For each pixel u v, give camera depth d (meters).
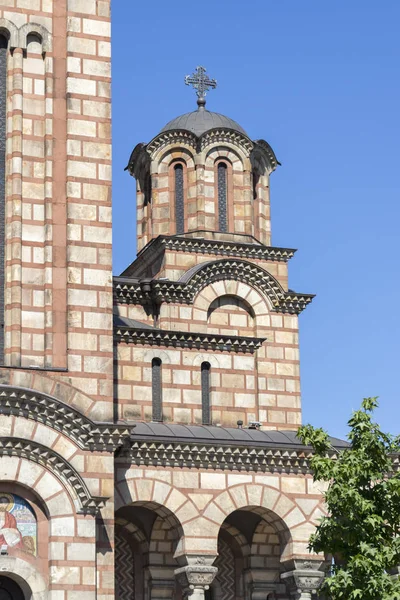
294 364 75.50
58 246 55.81
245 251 77.69
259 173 80.94
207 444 57.94
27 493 52.47
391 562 49.72
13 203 55.66
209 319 74.94
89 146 57.38
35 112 57.19
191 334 69.56
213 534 57.53
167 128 81.44
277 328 75.81
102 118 57.97
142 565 63.00
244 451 58.62
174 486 57.47
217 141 79.12
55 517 52.19
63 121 57.38
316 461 51.25
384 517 51.09
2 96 57.53
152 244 77.19
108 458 53.56
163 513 57.69
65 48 58.28
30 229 55.69
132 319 73.94
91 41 58.72
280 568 64.69
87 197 56.72
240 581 64.75
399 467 59.19
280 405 74.31
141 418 67.69
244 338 70.81
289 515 59.03
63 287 55.34
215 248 77.12
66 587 51.56
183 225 78.62
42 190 56.34
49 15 58.50
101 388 54.66
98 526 53.16
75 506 52.53
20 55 57.50
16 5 58.06
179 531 57.34
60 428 53.00
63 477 52.66
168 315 73.75
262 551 64.75
